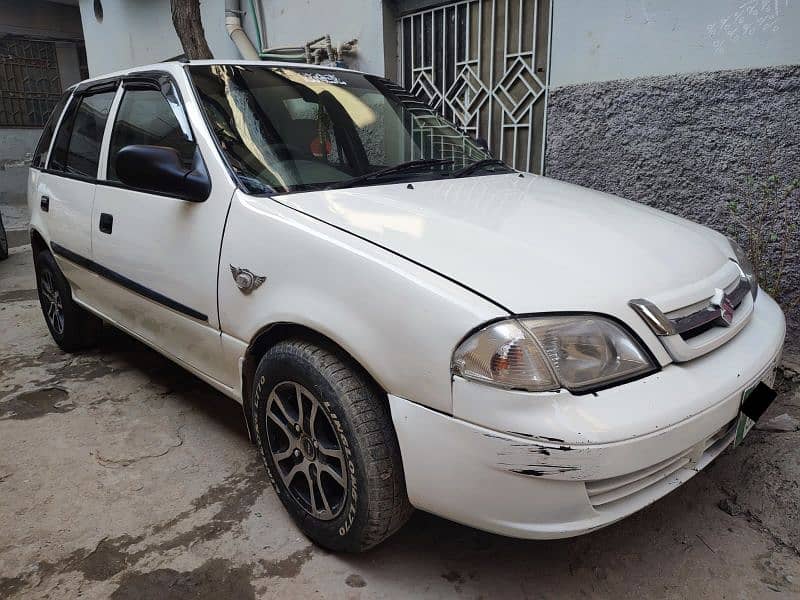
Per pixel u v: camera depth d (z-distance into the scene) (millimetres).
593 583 2018
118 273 2938
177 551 2184
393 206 2156
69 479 2615
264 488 2537
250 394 2367
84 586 2033
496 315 1609
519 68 4688
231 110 2555
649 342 1720
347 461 1910
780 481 2408
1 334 4406
